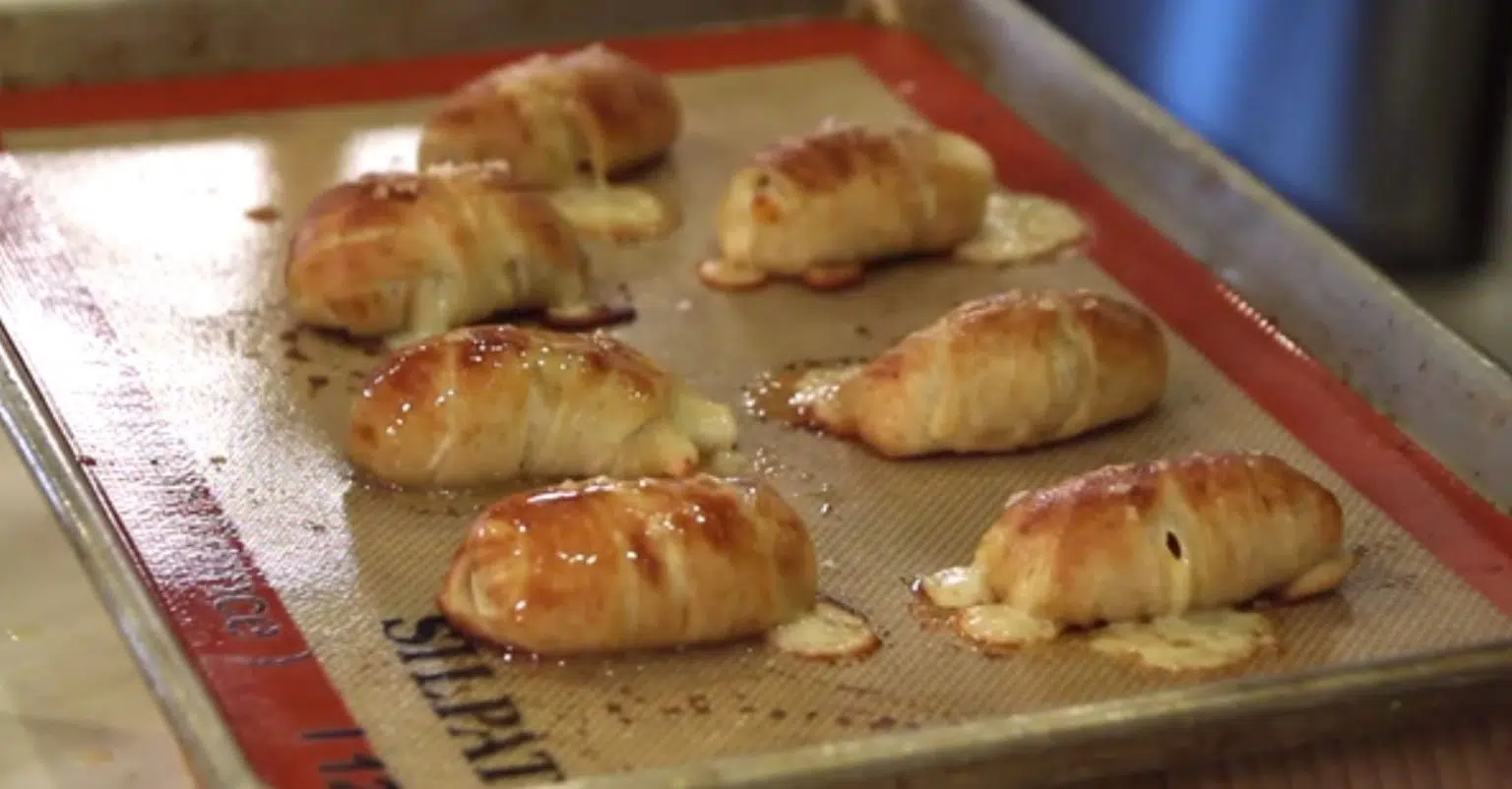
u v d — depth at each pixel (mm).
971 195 1106
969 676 894
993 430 993
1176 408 1025
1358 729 863
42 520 1035
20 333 1033
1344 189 1335
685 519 898
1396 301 1022
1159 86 1362
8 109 1178
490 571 892
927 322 1074
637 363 988
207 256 1090
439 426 962
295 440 990
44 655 968
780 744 866
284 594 916
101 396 1004
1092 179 1163
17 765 919
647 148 1157
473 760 853
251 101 1199
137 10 1199
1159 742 843
